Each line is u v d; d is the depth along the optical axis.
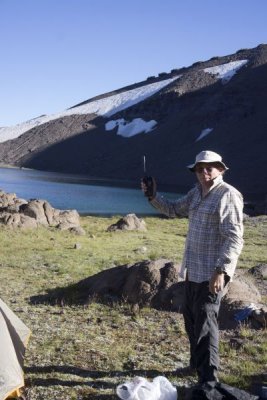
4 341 5.33
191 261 5.24
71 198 73.19
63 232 29.05
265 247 24.25
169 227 36.44
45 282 12.38
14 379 5.20
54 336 7.59
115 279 10.31
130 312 9.00
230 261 4.80
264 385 5.53
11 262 16.28
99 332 7.84
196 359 5.11
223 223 4.95
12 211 32.56
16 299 10.32
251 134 164.12
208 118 187.38
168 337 7.56
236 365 6.18
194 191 5.46
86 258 17.56
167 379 5.55
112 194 85.56
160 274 9.72
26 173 169.00
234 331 7.72
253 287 9.53
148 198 5.61
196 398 4.68
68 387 5.62
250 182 127.06
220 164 5.11
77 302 9.91
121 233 30.45
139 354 6.74
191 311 5.35
